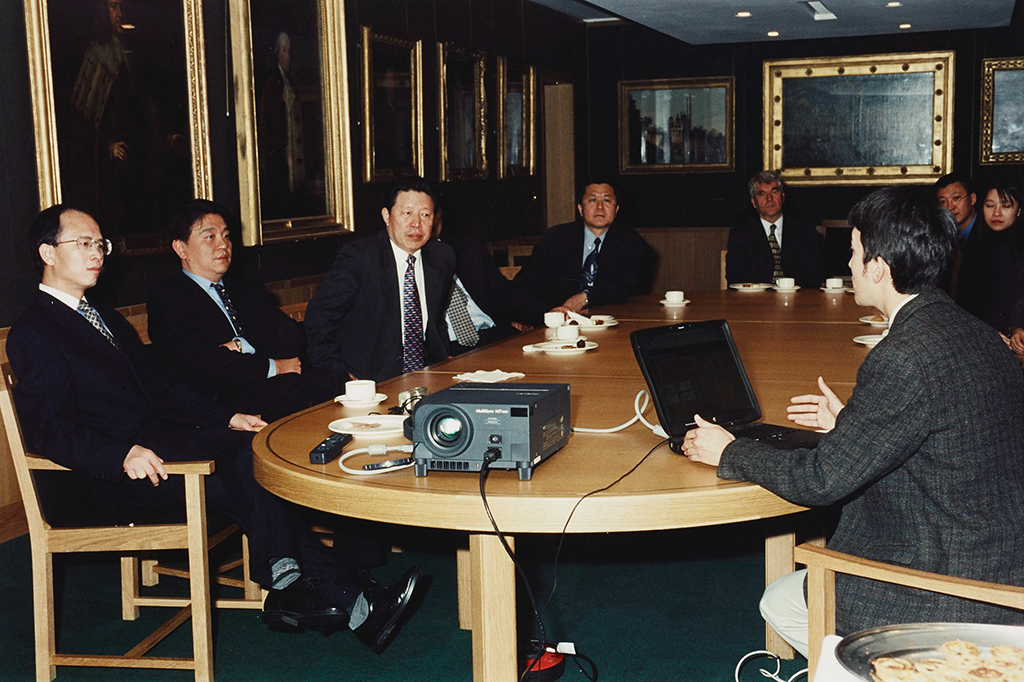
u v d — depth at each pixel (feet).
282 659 9.48
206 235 12.79
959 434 5.77
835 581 6.11
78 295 10.11
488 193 25.35
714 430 6.51
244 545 10.45
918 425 5.73
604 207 18.11
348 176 18.84
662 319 14.11
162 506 9.20
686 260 30.37
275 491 6.76
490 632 6.62
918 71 27.84
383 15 20.21
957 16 23.59
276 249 17.31
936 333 5.86
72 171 13.05
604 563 12.00
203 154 15.25
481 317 16.28
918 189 6.21
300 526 9.05
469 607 10.07
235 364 12.41
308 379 12.37
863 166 28.71
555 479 6.23
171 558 12.46
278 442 7.47
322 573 8.84
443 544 12.79
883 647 5.35
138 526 8.83
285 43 17.12
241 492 9.21
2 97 12.34
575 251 18.30
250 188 16.17
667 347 7.27
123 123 13.83
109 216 13.66
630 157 30.71
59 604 11.00
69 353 9.43
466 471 6.36
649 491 5.94
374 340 12.87
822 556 5.74
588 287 17.71
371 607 8.94
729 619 10.24
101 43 13.42
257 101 16.42
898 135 28.32
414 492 6.02
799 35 26.53
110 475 8.63
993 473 5.84
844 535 6.44
